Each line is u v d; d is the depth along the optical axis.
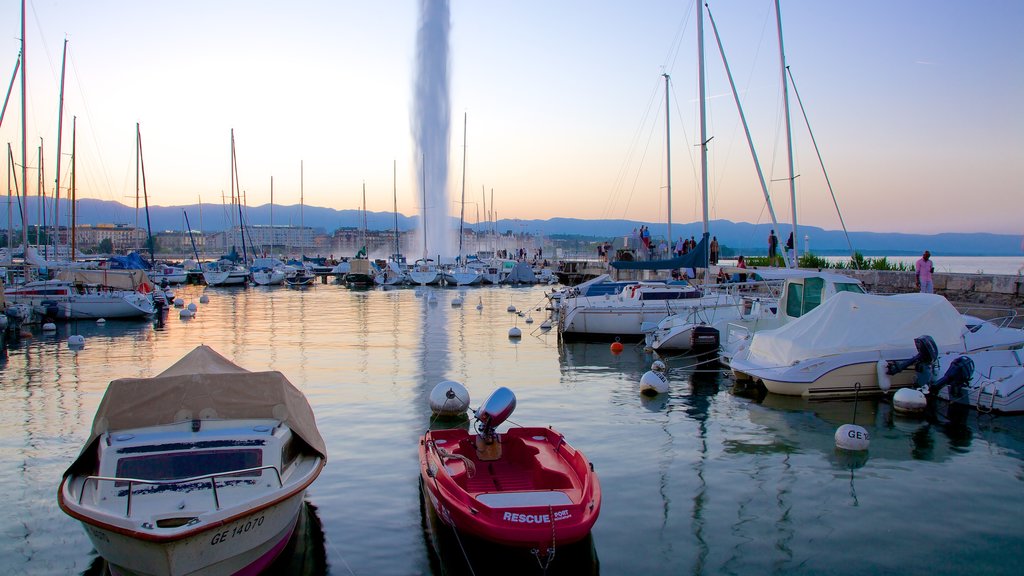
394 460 14.01
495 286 73.50
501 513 9.24
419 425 16.61
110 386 10.30
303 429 11.05
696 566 9.63
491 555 9.66
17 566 9.68
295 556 9.98
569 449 11.52
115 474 9.34
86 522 8.34
